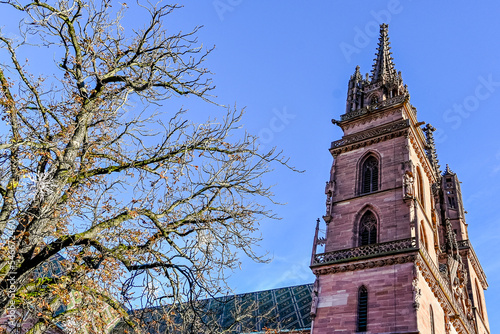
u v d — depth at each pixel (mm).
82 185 16750
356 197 43094
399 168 42500
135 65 17359
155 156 16547
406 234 37312
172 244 15219
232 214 16625
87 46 16453
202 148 17062
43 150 14992
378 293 34594
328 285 37625
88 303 15344
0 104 15047
